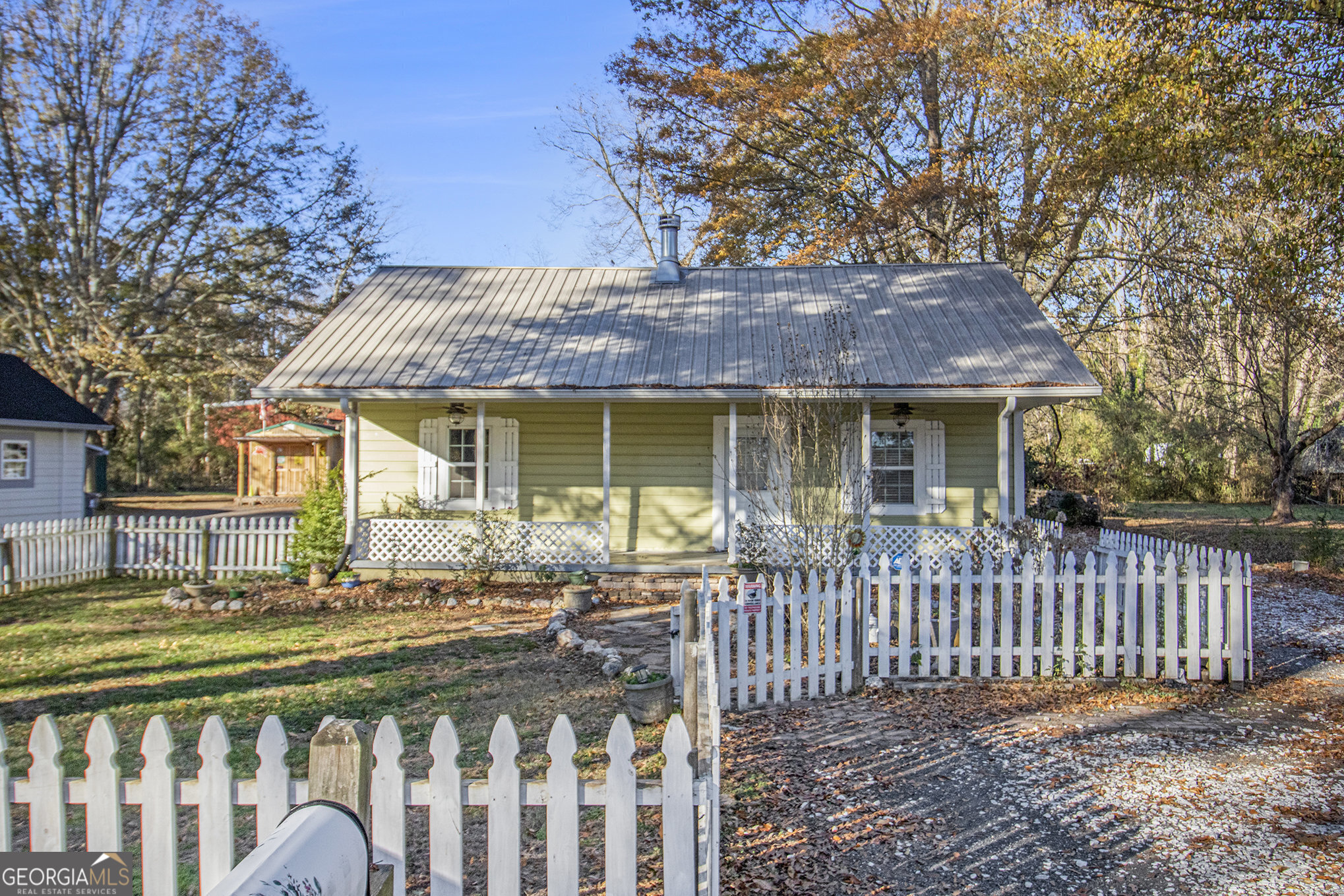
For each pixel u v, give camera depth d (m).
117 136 29.00
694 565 13.30
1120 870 4.21
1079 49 18.55
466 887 4.02
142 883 3.16
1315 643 9.72
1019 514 14.49
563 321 15.74
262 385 13.34
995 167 23.73
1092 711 6.98
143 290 29.66
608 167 34.78
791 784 5.32
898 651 7.78
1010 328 14.57
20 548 13.59
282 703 7.24
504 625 10.86
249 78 30.17
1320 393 25.23
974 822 4.77
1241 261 18.80
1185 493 32.59
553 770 3.06
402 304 16.48
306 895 2.16
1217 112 15.89
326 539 13.91
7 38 26.77
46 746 3.22
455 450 15.30
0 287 27.31
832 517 10.21
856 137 26.27
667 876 3.03
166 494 38.19
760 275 17.88
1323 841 4.54
